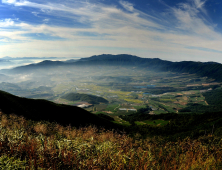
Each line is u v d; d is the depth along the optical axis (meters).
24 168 3.17
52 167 3.41
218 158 5.62
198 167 4.62
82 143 4.64
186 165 4.77
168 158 5.44
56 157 3.60
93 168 3.54
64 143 4.39
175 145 7.35
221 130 37.88
